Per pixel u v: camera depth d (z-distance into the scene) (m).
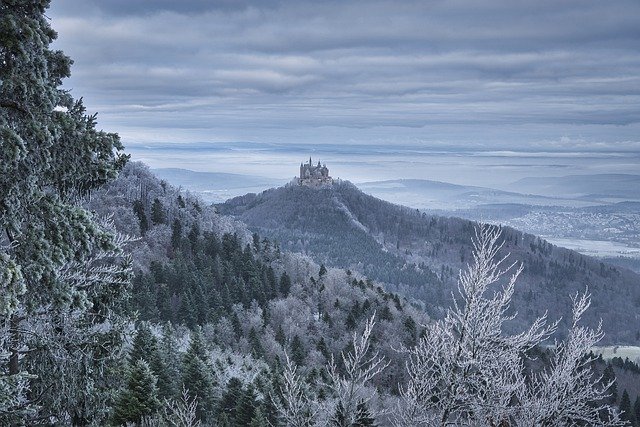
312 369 56.22
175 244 121.75
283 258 140.62
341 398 12.78
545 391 12.41
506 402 12.38
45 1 9.79
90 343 11.40
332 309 115.50
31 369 11.05
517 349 12.67
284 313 107.31
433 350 12.75
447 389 12.58
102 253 11.63
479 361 12.29
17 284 8.00
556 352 13.00
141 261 107.00
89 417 11.68
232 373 54.75
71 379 11.09
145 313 81.25
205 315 92.88
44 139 9.30
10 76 9.05
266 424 33.78
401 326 101.19
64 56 10.59
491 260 12.70
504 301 12.64
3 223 9.27
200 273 108.75
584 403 12.50
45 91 9.47
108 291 12.05
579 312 12.71
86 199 11.45
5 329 10.05
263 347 88.06
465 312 12.70
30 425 10.53
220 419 38.75
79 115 11.14
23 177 9.45
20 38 9.06
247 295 109.12
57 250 9.59
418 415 12.58
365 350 12.70
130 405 27.44
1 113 9.05
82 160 10.36
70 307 10.62
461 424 12.73
